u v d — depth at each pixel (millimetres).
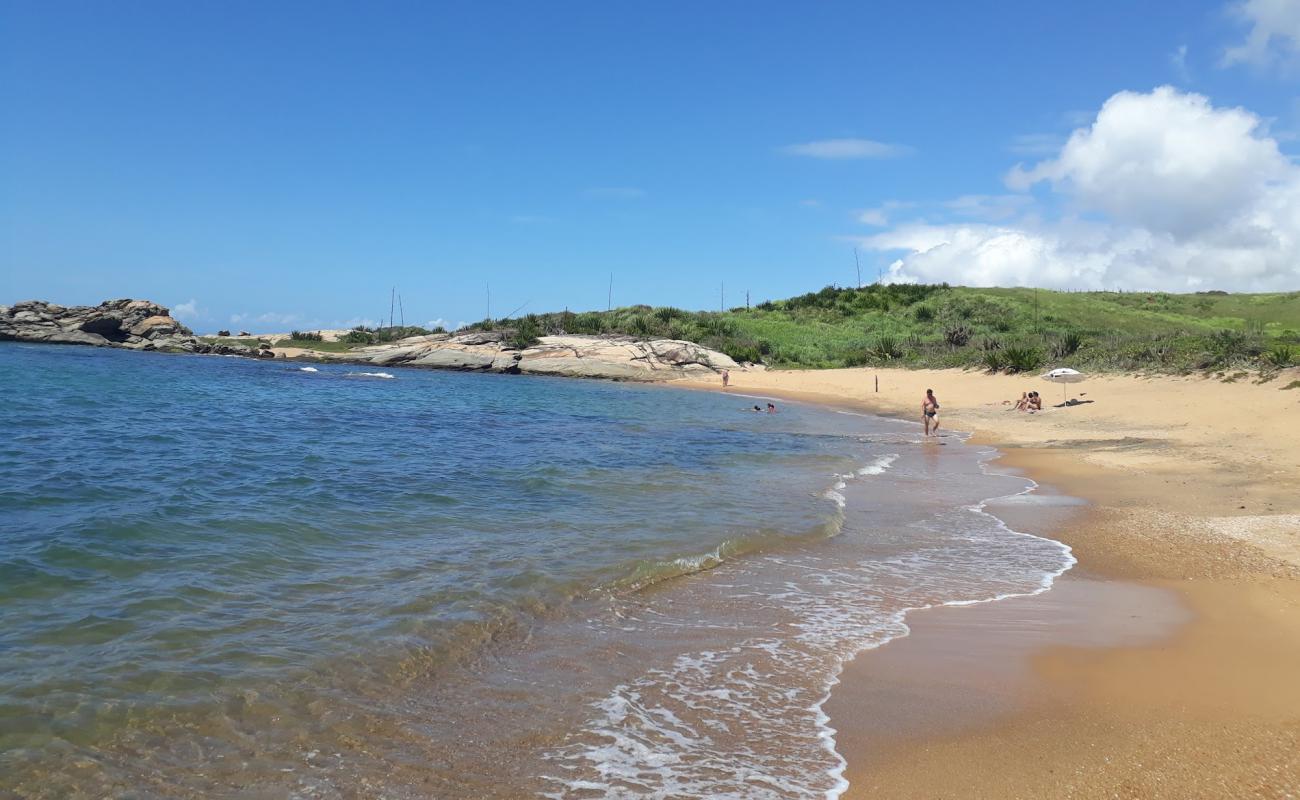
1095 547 9930
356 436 20484
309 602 7109
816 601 7676
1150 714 5152
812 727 5031
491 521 10648
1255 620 7016
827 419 30109
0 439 16688
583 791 4238
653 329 72062
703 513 11438
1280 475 14281
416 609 7000
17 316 75812
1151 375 31266
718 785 4328
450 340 68250
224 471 13977
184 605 6883
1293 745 4648
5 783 4098
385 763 4480
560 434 22656
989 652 6340
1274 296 88000
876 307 80312
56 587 7195
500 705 5262
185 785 4176
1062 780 4336
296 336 87688
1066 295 84938
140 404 26484
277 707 5090
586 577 8109
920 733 4953
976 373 42562
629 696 5453
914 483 14906
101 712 4895
